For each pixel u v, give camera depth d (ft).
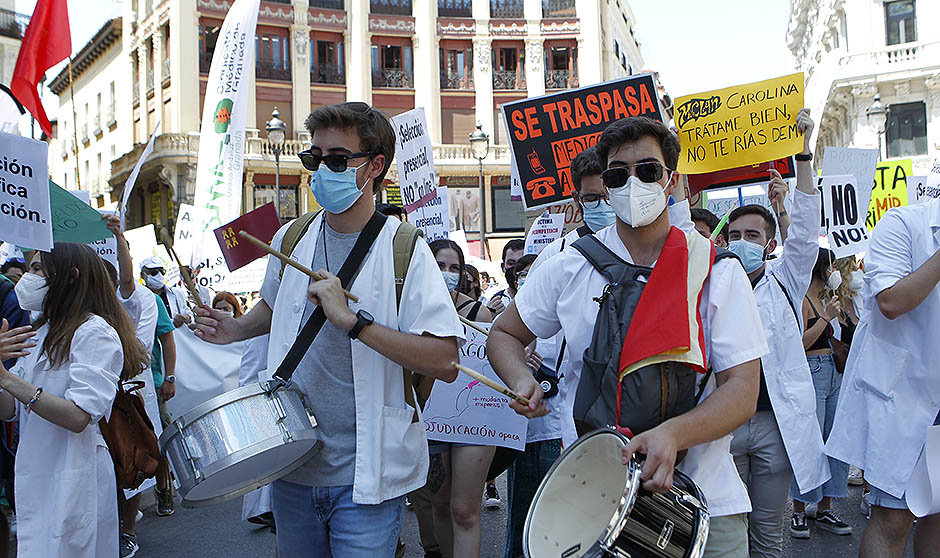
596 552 7.35
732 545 8.73
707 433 7.93
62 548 12.82
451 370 9.80
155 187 116.37
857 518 22.63
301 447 9.80
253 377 18.07
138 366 14.20
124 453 13.93
